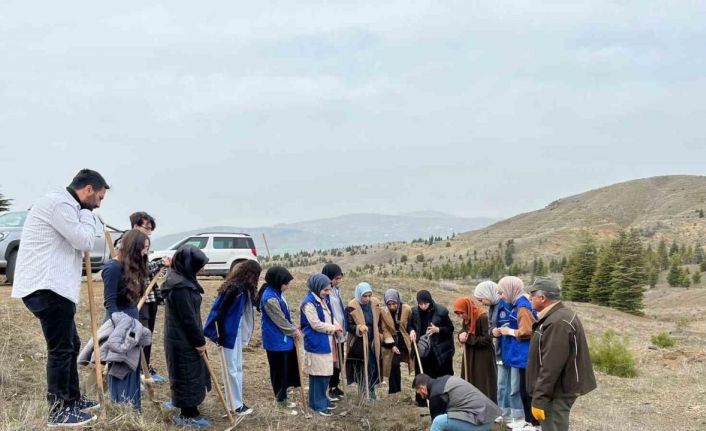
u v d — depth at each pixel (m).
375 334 8.98
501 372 8.29
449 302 25.11
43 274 5.62
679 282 106.19
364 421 8.09
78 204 5.84
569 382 6.37
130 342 6.46
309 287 8.37
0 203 32.81
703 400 13.71
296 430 7.47
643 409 12.83
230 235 22.28
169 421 6.93
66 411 5.99
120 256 6.54
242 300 7.54
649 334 28.44
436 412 7.12
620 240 66.06
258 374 10.24
